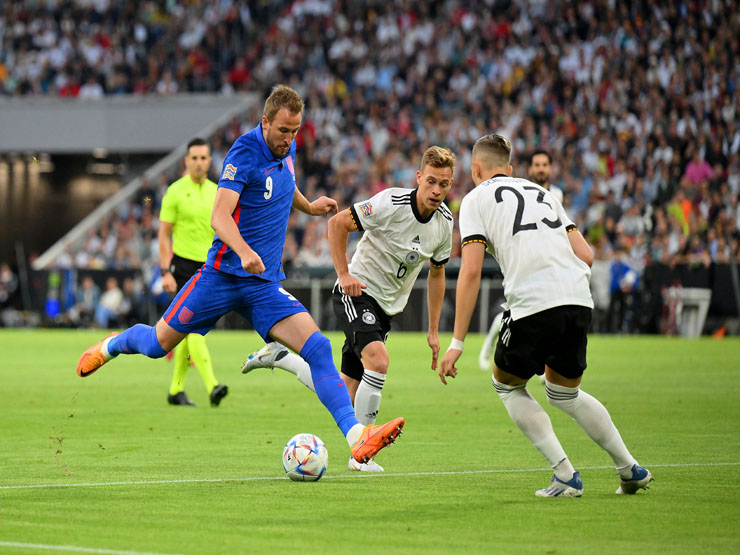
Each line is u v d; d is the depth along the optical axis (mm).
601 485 16500
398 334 68125
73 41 101625
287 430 23578
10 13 103250
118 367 43344
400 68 88688
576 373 15430
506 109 80625
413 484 16547
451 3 90688
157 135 96250
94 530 12859
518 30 85812
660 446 21000
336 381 16703
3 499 15047
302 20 95062
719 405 28531
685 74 76625
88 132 97562
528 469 18141
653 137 73188
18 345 56188
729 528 13086
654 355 46844
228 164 16734
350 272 19531
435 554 11641
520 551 11781
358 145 85188
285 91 16766
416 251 18859
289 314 17031
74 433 22984
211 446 20969
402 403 29422
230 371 40719
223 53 97688
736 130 72375
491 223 15594
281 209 17375
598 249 67688
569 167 74125
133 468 18109
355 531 12891
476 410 27703
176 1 100562
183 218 29125
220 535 12609
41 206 100750
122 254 82625
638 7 81250
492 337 38094
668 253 65688
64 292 77250
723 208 67000
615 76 78562
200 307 17188
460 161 78812
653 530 12953
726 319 63188
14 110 98750
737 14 77188
